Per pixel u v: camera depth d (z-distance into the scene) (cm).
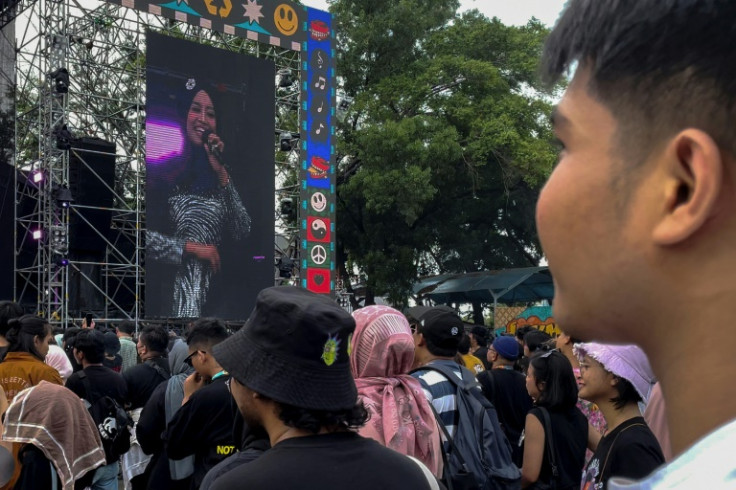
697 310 38
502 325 1630
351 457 136
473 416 271
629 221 41
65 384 438
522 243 2259
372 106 1830
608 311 42
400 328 259
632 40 40
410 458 148
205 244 1327
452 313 313
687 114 38
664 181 39
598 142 42
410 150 1706
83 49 1480
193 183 1326
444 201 2006
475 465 255
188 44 1349
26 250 1427
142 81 1584
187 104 1337
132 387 474
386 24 1875
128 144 1619
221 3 1352
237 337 151
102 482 404
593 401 248
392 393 243
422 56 1986
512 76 1962
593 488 232
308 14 1482
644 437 228
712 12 37
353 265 2125
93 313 1457
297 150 1656
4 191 1321
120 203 1633
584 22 44
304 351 142
